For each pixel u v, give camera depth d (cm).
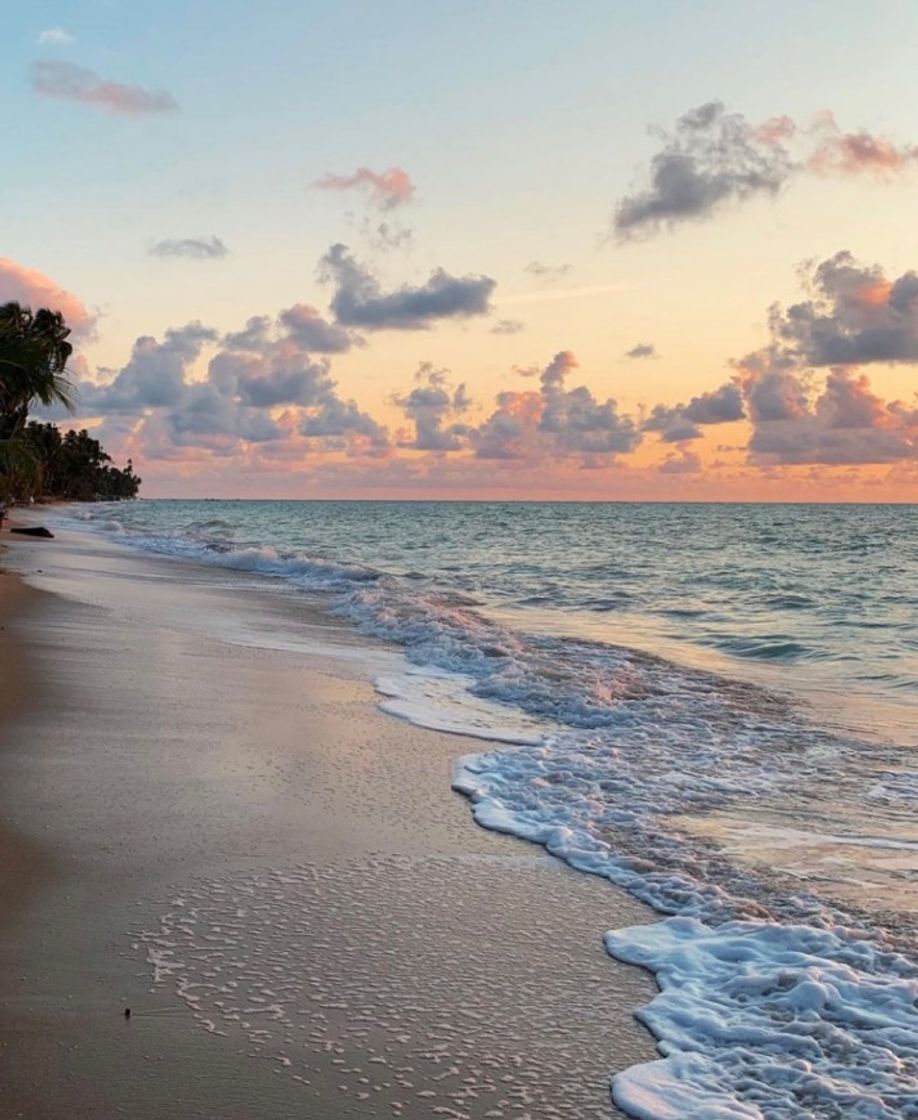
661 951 481
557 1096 356
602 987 443
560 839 634
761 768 850
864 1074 375
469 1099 351
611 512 15312
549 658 1420
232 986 422
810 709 1130
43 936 460
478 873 575
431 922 502
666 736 969
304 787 725
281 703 1017
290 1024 394
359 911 510
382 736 905
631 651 1541
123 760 761
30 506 9806
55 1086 345
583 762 848
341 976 437
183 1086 348
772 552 5128
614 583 3092
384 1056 375
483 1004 420
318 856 585
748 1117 345
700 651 1666
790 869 606
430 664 1330
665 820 698
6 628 1388
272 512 14125
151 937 465
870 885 580
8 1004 399
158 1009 400
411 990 429
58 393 2209
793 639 1805
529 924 507
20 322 3750
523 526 8756
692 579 3291
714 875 590
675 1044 395
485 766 815
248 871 555
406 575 3198
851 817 712
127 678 1088
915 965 467
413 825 654
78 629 1434
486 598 2500
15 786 681
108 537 4525
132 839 593
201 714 937
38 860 553
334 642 1504
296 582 2512
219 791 698
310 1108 340
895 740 968
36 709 912
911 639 1808
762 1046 396
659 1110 348
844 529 8562
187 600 1964
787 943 489
